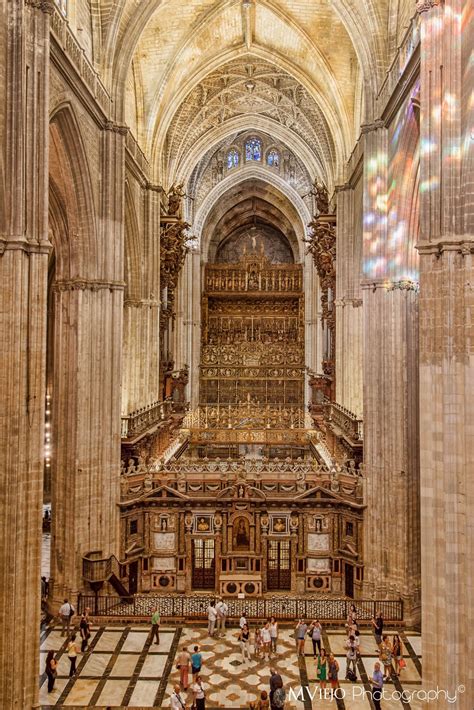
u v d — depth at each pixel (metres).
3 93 14.16
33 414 14.76
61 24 18.44
